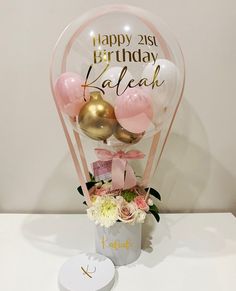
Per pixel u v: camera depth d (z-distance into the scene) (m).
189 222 1.06
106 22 0.71
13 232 1.00
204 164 1.10
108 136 0.73
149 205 0.82
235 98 1.04
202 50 1.00
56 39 0.98
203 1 0.96
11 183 1.12
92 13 0.74
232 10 0.97
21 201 1.14
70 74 0.71
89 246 0.93
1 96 1.03
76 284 0.72
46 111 1.04
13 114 1.05
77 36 0.72
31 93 1.03
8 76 1.02
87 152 1.05
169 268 0.82
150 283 0.76
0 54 1.00
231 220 1.08
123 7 0.73
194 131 1.06
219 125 1.06
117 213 0.76
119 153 0.78
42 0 0.96
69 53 0.73
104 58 0.68
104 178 0.81
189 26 0.98
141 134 0.75
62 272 0.76
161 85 0.70
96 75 0.68
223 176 1.11
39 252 0.89
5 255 0.88
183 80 0.79
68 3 0.96
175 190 1.12
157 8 0.96
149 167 0.86
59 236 0.98
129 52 0.68
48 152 1.08
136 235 0.83
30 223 1.06
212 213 1.13
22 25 0.97
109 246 0.82
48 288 0.74
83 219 1.10
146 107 0.67
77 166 0.82
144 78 0.69
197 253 0.88
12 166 1.10
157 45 0.72
